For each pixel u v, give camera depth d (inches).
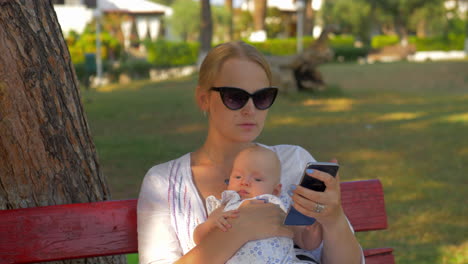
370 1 1641.2
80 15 1209.4
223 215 84.0
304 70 679.1
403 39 1695.4
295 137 443.8
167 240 88.8
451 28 1652.3
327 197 79.6
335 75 978.1
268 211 85.0
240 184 87.1
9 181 95.5
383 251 106.4
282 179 96.6
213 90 88.9
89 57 924.6
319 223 87.7
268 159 87.3
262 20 1581.0
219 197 92.1
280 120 527.2
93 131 473.4
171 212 90.3
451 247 201.9
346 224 85.2
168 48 1122.7
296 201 80.3
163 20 1683.1
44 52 96.0
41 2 96.4
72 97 100.8
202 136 441.7
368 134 450.9
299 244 90.0
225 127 89.2
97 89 856.3
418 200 264.4
